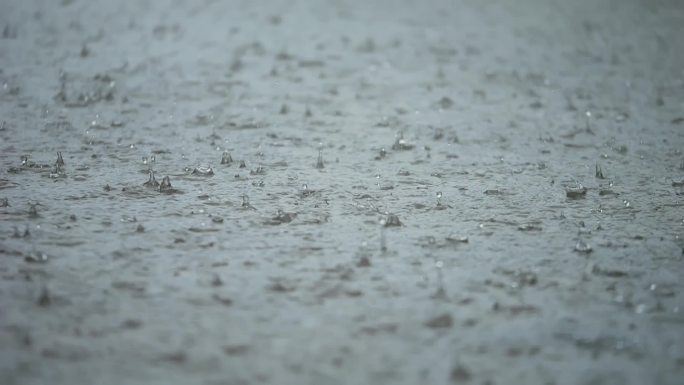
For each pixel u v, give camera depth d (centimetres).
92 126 1359
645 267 838
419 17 2464
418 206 1017
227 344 651
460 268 821
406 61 1919
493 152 1289
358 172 1165
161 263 814
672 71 1898
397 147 1296
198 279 779
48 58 1792
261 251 854
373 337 670
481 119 1488
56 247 844
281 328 682
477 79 1780
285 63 1855
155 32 2095
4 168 1120
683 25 2459
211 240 881
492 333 682
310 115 1481
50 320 681
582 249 873
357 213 987
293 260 831
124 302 723
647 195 1084
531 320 709
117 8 2369
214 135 1335
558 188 1109
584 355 649
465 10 2614
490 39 2186
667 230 949
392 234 915
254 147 1282
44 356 620
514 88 1716
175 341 653
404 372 614
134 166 1157
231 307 720
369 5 2638
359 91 1659
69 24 2130
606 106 1593
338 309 722
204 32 2120
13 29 2033
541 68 1892
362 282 781
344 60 1905
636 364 636
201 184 1084
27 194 1014
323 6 2577
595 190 1102
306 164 1199
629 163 1241
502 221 968
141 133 1335
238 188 1071
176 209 978
